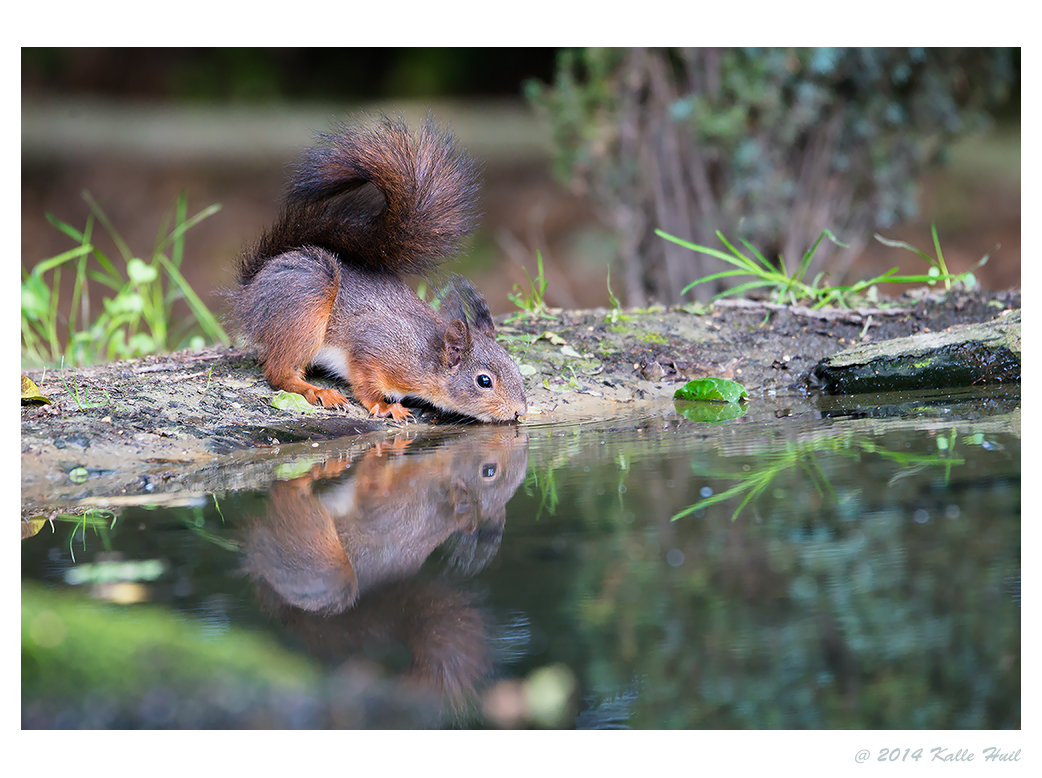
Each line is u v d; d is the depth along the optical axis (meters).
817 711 4.31
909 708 4.36
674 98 16.92
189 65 37.75
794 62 16.11
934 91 17.05
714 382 10.57
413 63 37.56
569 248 26.33
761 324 12.27
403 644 4.97
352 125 10.80
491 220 27.50
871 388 10.66
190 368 10.69
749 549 5.76
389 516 6.74
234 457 8.56
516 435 9.36
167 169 30.56
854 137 17.02
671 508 6.59
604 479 7.41
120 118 35.88
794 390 10.91
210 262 26.70
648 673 4.57
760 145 16.20
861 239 17.55
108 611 5.19
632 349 11.78
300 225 10.91
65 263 25.84
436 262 11.30
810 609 5.01
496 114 36.38
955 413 9.24
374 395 10.34
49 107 36.59
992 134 31.62
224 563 5.91
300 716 4.40
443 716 4.46
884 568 5.41
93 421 8.75
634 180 17.25
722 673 4.60
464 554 5.93
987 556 5.50
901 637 4.75
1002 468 7.14
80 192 29.34
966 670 4.48
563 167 18.05
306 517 6.75
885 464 7.41
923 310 12.27
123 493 7.40
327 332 10.45
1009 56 17.66
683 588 5.29
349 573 5.78
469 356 10.08
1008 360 10.44
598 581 5.46
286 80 37.75
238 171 30.67
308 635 5.04
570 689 4.58
